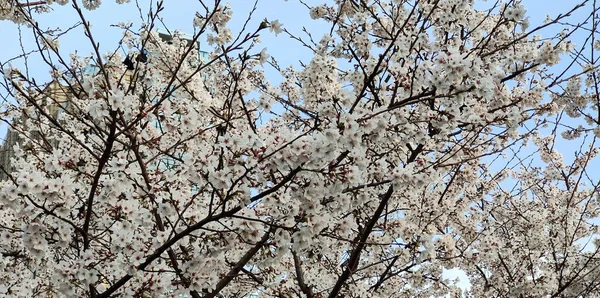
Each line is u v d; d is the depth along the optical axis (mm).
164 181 5723
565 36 7105
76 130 6512
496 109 7277
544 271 9133
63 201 4852
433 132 7289
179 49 7703
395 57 6430
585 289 9375
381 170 5617
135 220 5113
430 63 5738
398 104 4957
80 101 6750
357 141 4484
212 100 7238
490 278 9664
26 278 6273
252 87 8438
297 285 8258
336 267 8062
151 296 5316
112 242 5078
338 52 7844
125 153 5234
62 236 4984
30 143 6711
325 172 4719
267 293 7469
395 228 7496
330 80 7516
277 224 5000
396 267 8445
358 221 7852
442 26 8180
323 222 4855
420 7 7973
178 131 6344
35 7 6480
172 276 5629
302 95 8203
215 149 4785
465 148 7973
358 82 7039
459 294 9617
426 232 7789
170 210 5070
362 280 8797
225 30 6609
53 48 5133
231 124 6664
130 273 5027
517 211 10375
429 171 6387
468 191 10008
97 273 5141
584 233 11664
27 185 4594
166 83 7531
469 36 8688
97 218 6355
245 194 4652
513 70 7645
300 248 4930
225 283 5914
